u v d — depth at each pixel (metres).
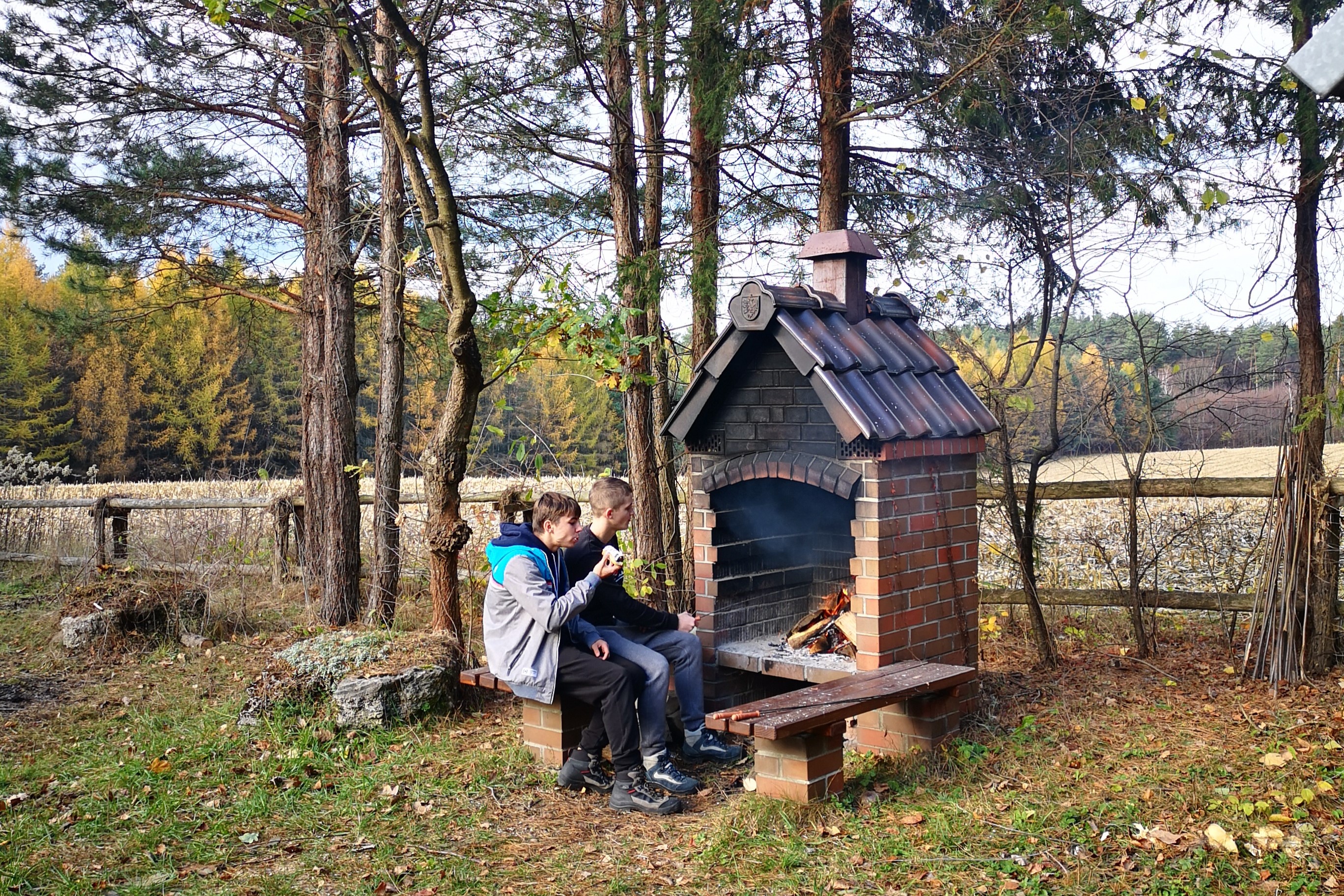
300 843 4.02
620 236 7.59
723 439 5.48
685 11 6.85
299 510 10.29
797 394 5.14
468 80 7.76
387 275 7.93
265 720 5.46
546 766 4.88
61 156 9.59
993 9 6.43
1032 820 3.93
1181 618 7.39
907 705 4.88
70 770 5.00
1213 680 5.84
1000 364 7.51
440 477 6.11
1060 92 7.04
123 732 5.67
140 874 3.76
